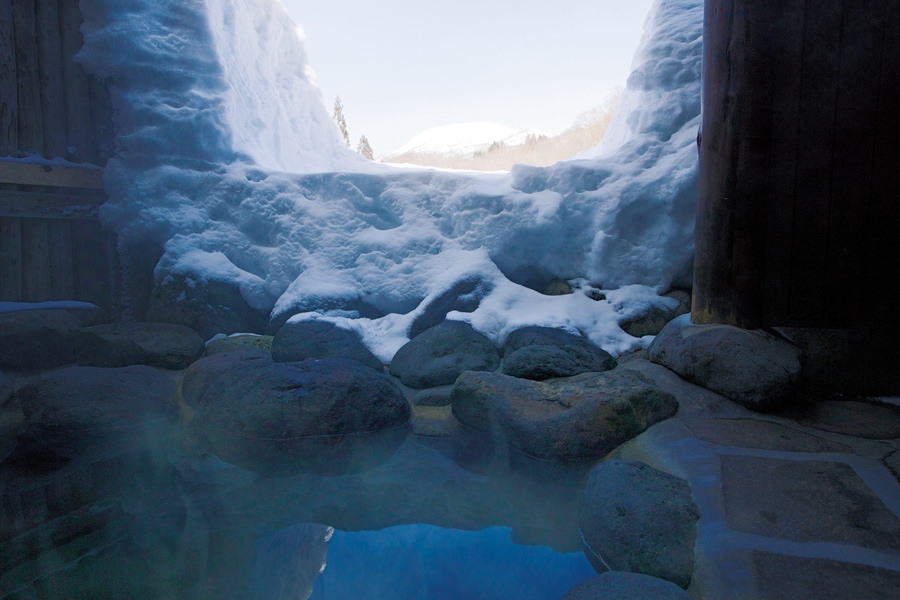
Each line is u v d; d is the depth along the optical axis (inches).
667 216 174.9
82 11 205.9
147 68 208.8
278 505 105.3
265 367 139.3
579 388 124.1
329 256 195.2
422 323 178.4
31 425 129.6
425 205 202.4
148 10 210.5
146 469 117.7
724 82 131.0
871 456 98.5
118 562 86.0
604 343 162.6
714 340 128.4
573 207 185.5
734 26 128.6
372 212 207.6
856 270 128.2
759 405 118.1
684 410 121.6
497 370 156.9
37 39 201.8
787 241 130.4
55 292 206.4
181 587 80.3
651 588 67.4
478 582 79.6
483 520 100.7
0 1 193.9
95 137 213.0
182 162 211.2
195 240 200.2
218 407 129.1
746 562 71.9
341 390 130.2
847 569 69.2
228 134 218.4
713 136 133.9
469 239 191.8
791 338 135.8
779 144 129.1
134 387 142.0
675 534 79.2
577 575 82.4
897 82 123.8
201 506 104.4
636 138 195.8
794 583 67.7
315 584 81.0
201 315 190.7
